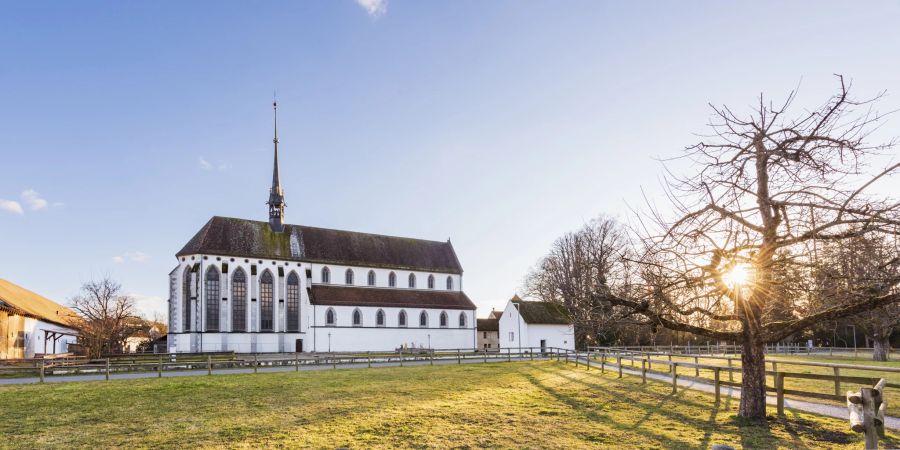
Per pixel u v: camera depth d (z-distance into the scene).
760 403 15.70
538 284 85.94
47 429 16.42
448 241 107.75
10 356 50.22
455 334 93.25
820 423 14.93
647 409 18.23
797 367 35.34
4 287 58.66
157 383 30.55
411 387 26.44
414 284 96.75
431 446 13.34
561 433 14.57
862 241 12.04
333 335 83.38
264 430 15.58
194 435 15.12
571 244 68.75
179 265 79.38
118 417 18.39
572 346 76.75
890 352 57.62
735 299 14.98
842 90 11.67
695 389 23.14
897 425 14.55
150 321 121.56
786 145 13.24
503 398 21.70
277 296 82.69
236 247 82.00
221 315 78.06
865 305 13.13
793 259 13.54
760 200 14.07
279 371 39.31
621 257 14.62
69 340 76.12
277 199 90.19
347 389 25.84
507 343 78.44
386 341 86.94
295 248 88.38
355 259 92.81
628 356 34.81
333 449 13.20
